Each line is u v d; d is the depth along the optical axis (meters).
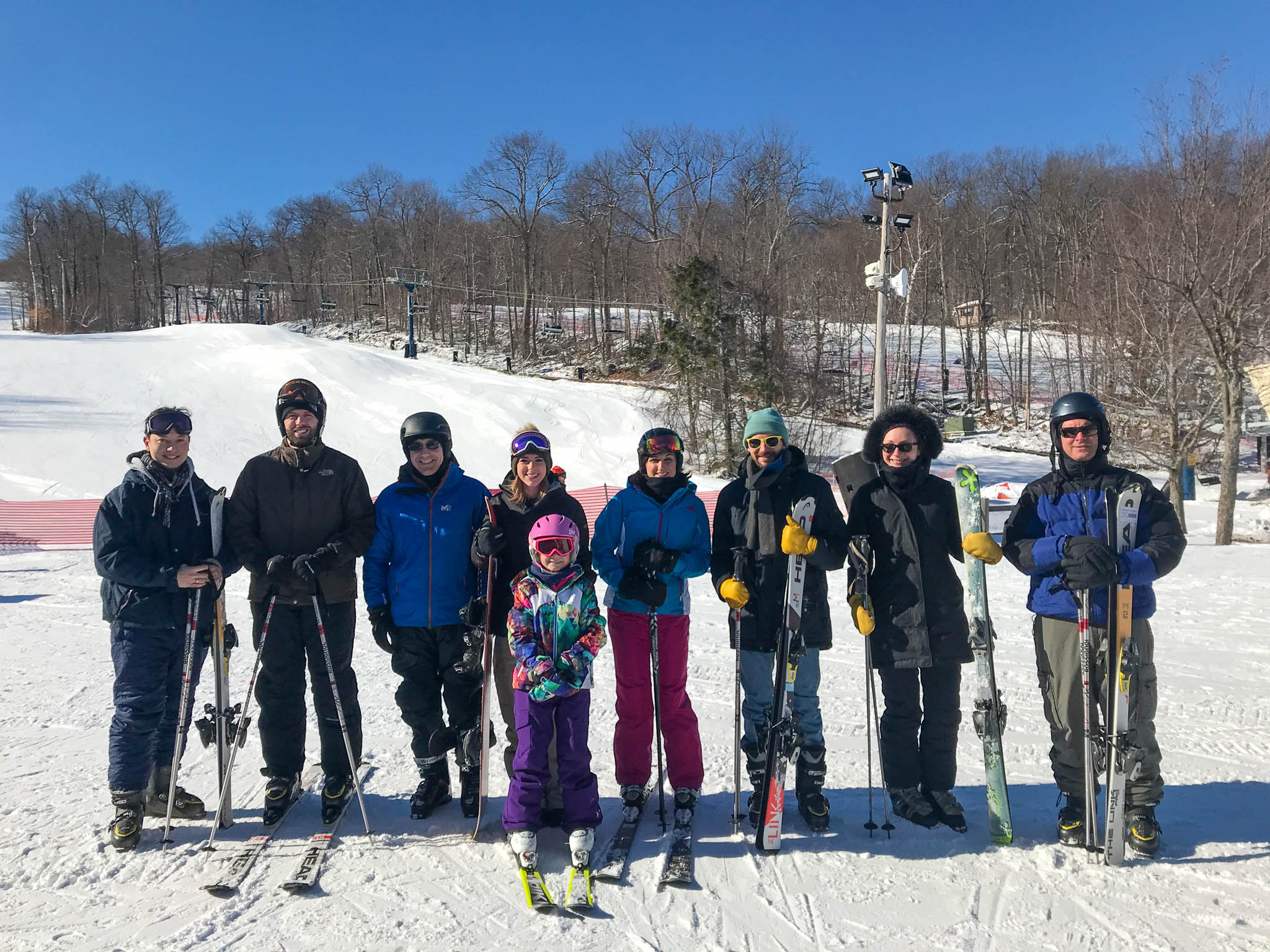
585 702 3.12
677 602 3.40
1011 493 13.73
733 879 2.94
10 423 20.11
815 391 23.31
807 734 3.34
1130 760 2.88
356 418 22.89
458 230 61.94
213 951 2.49
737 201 46.69
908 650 3.24
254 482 3.34
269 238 73.81
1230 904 2.70
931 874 2.96
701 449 20.91
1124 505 2.93
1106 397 18.16
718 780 3.85
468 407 23.38
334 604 3.39
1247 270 13.77
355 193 66.06
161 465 3.38
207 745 3.26
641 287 49.69
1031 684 5.18
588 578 3.22
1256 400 22.02
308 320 68.81
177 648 3.39
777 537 3.33
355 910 2.73
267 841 3.22
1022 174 47.41
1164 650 5.87
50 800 3.56
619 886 2.90
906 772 3.32
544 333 50.59
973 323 35.44
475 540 3.29
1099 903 2.73
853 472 3.52
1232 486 13.61
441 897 2.83
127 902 2.77
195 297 72.19
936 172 48.16
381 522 3.46
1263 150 14.33
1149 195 16.14
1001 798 3.14
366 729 4.51
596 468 19.94
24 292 65.56
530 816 3.00
